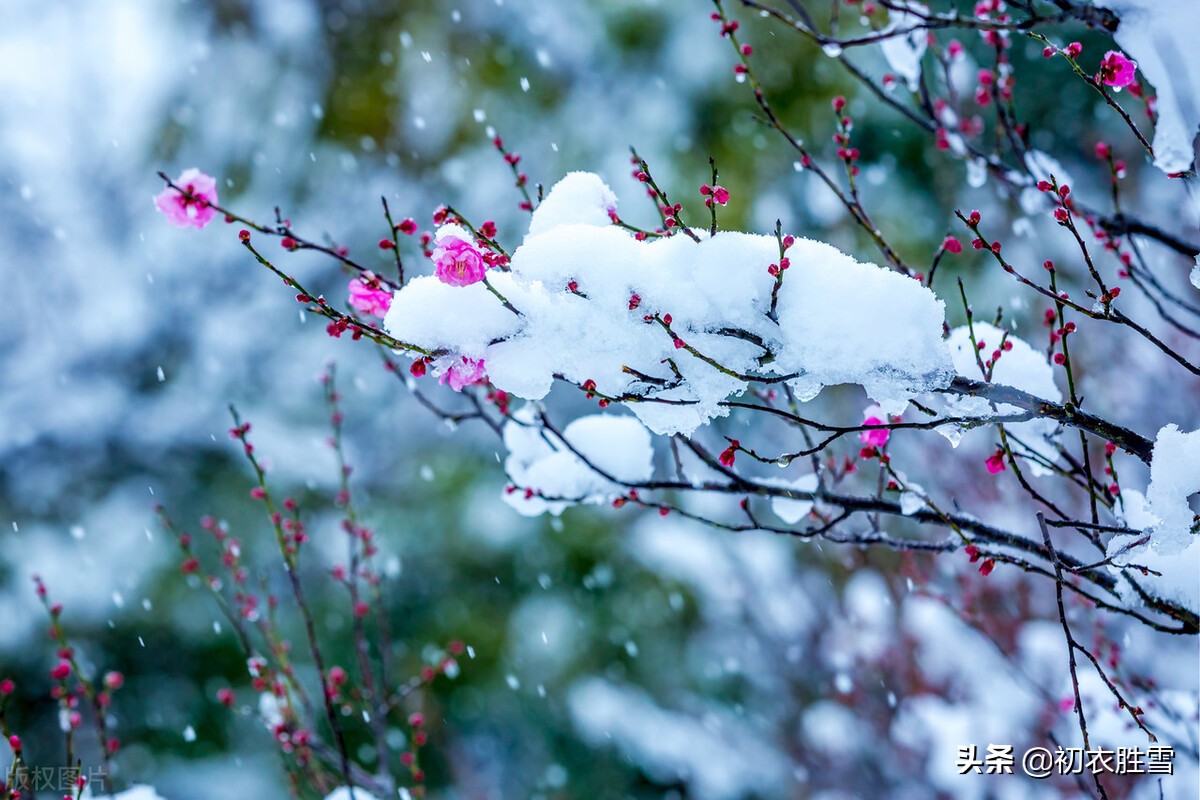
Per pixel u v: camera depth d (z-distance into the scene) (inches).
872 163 327.9
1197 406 232.2
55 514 380.8
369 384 401.4
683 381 86.2
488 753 357.4
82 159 426.6
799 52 331.0
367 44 402.6
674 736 346.6
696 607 349.7
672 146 358.9
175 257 419.8
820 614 263.4
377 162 406.3
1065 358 86.4
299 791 151.8
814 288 83.6
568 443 104.0
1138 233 118.8
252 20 420.5
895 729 237.0
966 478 234.2
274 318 417.7
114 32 431.5
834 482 113.0
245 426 129.8
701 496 299.1
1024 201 126.8
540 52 250.7
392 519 367.6
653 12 367.6
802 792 275.3
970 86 198.5
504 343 85.8
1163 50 93.0
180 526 373.1
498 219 389.7
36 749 346.9
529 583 366.3
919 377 84.8
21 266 415.5
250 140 419.5
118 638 359.6
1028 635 209.6
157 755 354.3
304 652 346.6
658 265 84.4
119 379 409.4
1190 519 86.2
